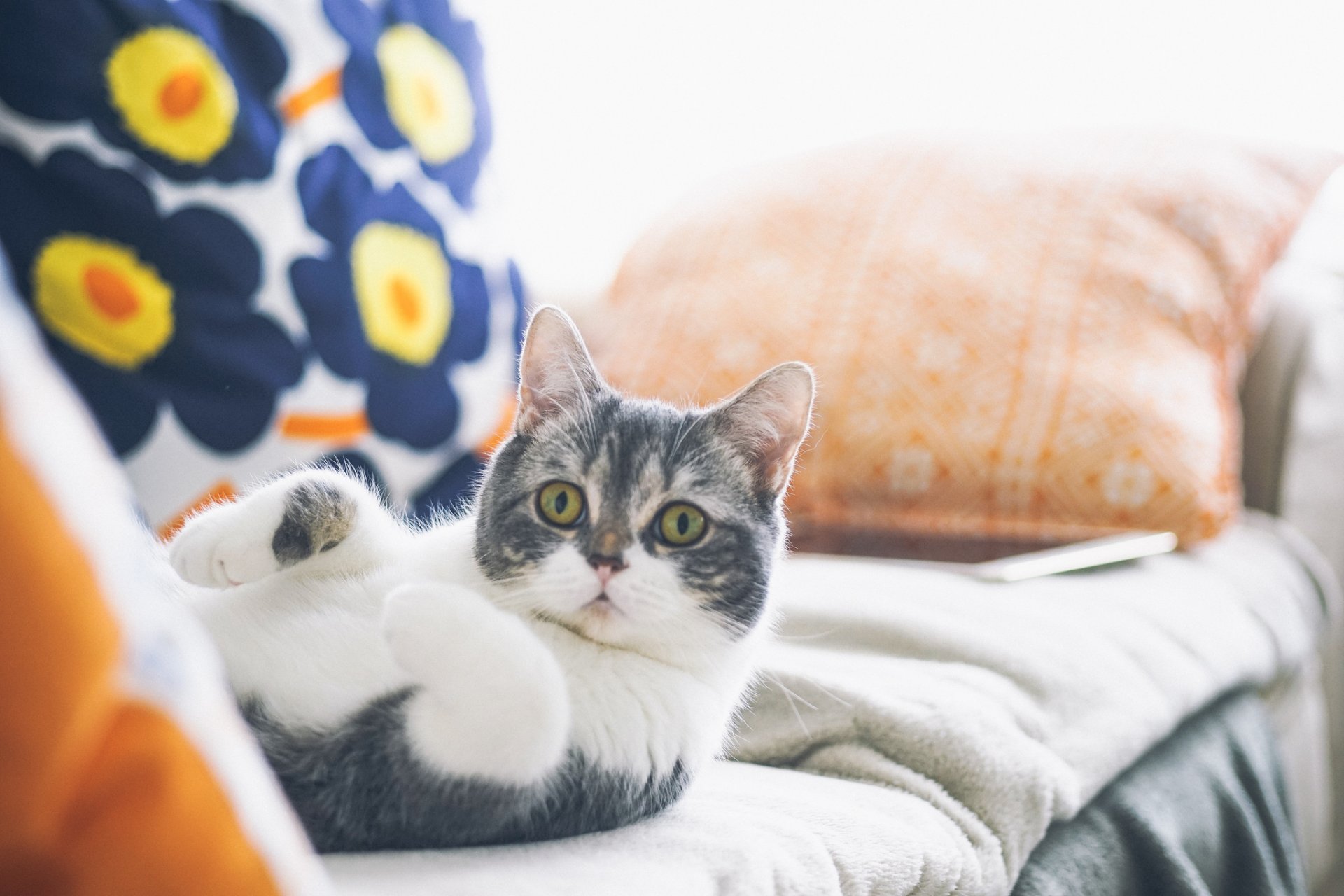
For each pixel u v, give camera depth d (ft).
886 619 4.42
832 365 6.07
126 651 1.29
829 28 9.39
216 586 3.20
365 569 3.48
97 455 1.41
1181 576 5.34
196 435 4.43
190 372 4.44
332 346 4.90
